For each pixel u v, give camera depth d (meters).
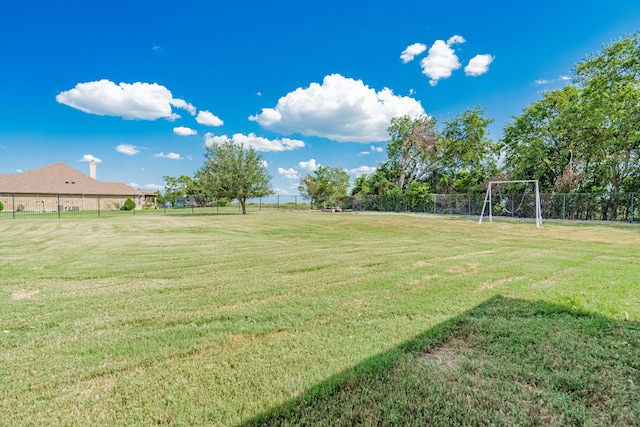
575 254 6.55
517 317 2.89
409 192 29.06
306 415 1.56
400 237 10.02
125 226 13.85
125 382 1.87
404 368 2.00
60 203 34.19
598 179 19.91
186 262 5.77
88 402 1.68
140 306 3.31
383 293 3.72
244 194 24.39
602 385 1.79
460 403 1.65
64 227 13.27
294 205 36.47
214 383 1.86
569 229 12.69
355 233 11.27
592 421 1.50
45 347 2.34
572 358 2.11
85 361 2.13
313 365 2.05
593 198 18.91
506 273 4.72
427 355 2.19
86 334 2.59
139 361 2.13
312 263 5.64
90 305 3.34
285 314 3.05
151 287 4.07
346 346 2.33
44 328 2.72
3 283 4.26
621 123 16.69
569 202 19.84
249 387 1.81
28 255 6.49
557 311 3.00
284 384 1.83
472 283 4.14
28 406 1.65
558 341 2.36
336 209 30.73
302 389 1.78
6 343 2.41
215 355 2.21
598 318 2.80
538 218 14.81
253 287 4.05
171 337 2.52
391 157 33.69
